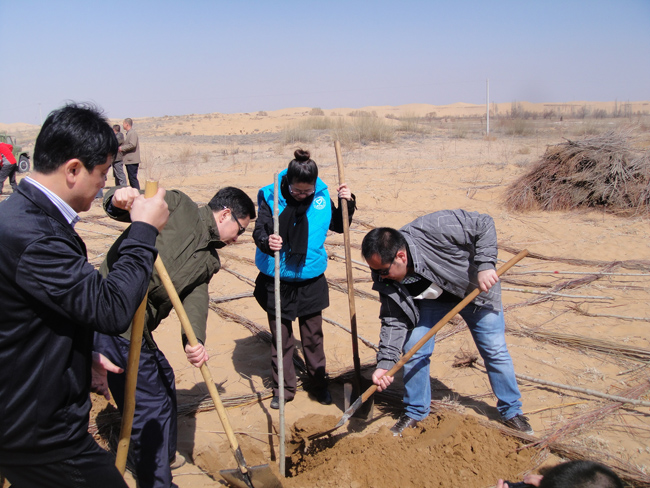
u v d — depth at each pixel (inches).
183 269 110.2
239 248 322.0
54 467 76.0
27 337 70.8
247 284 259.0
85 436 78.7
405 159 663.1
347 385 142.4
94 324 71.6
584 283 240.2
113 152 76.6
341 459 122.0
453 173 521.3
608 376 161.9
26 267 68.1
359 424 144.9
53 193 73.4
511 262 119.4
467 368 171.6
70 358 75.4
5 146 506.6
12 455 73.9
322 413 152.6
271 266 143.5
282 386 123.7
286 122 1978.3
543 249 300.0
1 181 512.7
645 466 119.0
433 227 121.3
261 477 114.7
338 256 294.4
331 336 197.8
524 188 390.9
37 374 71.8
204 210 117.0
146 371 110.1
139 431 108.7
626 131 401.7
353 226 355.6
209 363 181.8
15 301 69.4
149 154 858.1
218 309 224.2
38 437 72.9
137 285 75.1
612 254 285.6
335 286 251.4
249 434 144.0
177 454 133.7
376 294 239.5
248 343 196.7
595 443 127.4
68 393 75.3
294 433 142.6
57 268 69.6
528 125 1175.0
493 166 555.2
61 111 73.5
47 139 71.6
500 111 3654.0
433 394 156.8
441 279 124.3
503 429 131.1
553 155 395.2
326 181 501.4
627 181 370.0
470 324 134.9
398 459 119.4
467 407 149.3
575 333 191.2
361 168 586.9
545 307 217.9
